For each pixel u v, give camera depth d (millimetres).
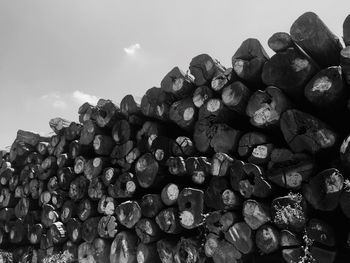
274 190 3051
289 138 2990
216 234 3346
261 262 3379
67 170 5043
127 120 4512
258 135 3199
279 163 3049
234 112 3520
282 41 3035
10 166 6230
